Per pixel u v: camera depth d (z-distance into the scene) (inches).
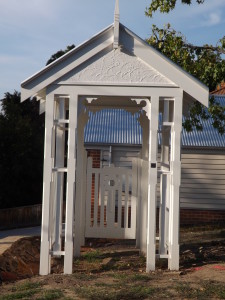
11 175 1056.8
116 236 470.6
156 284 299.1
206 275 322.0
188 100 367.6
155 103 339.0
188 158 821.9
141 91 339.0
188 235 605.9
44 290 288.5
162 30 537.6
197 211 815.1
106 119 887.7
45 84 336.8
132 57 339.6
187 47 538.9
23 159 1063.6
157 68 337.7
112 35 336.8
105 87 339.3
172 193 342.6
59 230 345.7
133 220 470.3
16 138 1062.4
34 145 1093.1
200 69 526.6
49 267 338.6
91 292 277.7
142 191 425.1
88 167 471.8
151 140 339.6
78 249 419.5
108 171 470.6
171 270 341.1
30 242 453.4
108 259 408.2
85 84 338.3
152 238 340.2
